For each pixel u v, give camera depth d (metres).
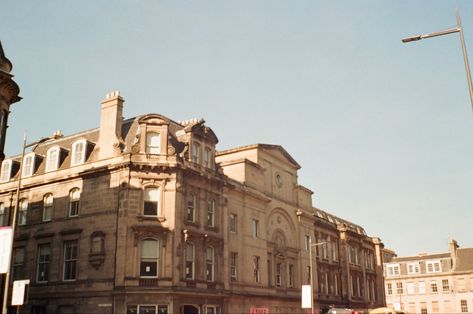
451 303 103.62
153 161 41.75
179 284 40.16
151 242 40.41
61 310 41.66
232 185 50.00
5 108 35.06
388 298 111.88
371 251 89.62
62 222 44.34
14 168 51.25
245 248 51.62
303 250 63.69
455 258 106.56
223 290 45.59
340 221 84.38
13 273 46.34
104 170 42.53
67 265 42.94
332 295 70.50
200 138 47.12
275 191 60.03
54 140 51.81
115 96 44.94
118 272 38.94
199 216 44.72
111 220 40.97
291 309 58.16
